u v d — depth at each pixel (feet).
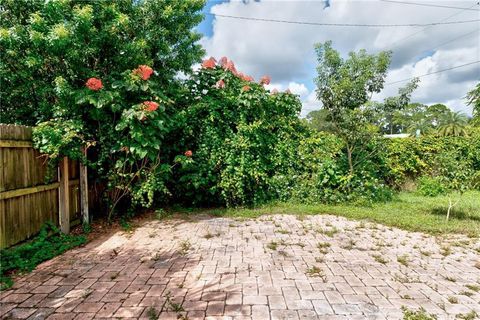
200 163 21.35
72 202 16.37
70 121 15.07
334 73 24.18
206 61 22.99
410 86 22.88
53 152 13.82
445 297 9.25
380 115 23.62
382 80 23.98
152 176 17.74
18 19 16.46
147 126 16.87
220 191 22.03
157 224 17.90
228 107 22.88
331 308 8.55
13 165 12.20
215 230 16.60
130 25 18.98
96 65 18.10
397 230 16.62
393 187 30.14
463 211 20.65
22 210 12.67
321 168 23.27
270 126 24.13
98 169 17.79
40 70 16.80
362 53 23.88
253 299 9.07
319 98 24.57
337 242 14.52
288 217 19.44
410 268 11.49
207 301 8.96
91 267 11.59
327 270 11.24
